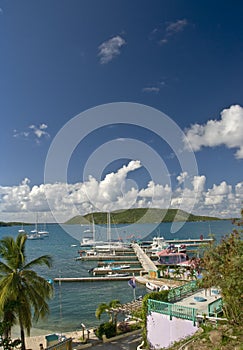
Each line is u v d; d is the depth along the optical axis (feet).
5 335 80.38
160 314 73.36
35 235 643.86
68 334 112.27
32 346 104.78
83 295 191.62
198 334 60.70
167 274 222.69
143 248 396.78
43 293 84.89
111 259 331.98
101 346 98.58
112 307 113.50
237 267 55.83
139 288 205.77
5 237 87.81
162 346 71.56
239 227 66.13
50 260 93.15
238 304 58.23
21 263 86.02
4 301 77.56
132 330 109.81
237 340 52.37
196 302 79.30
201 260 70.23
